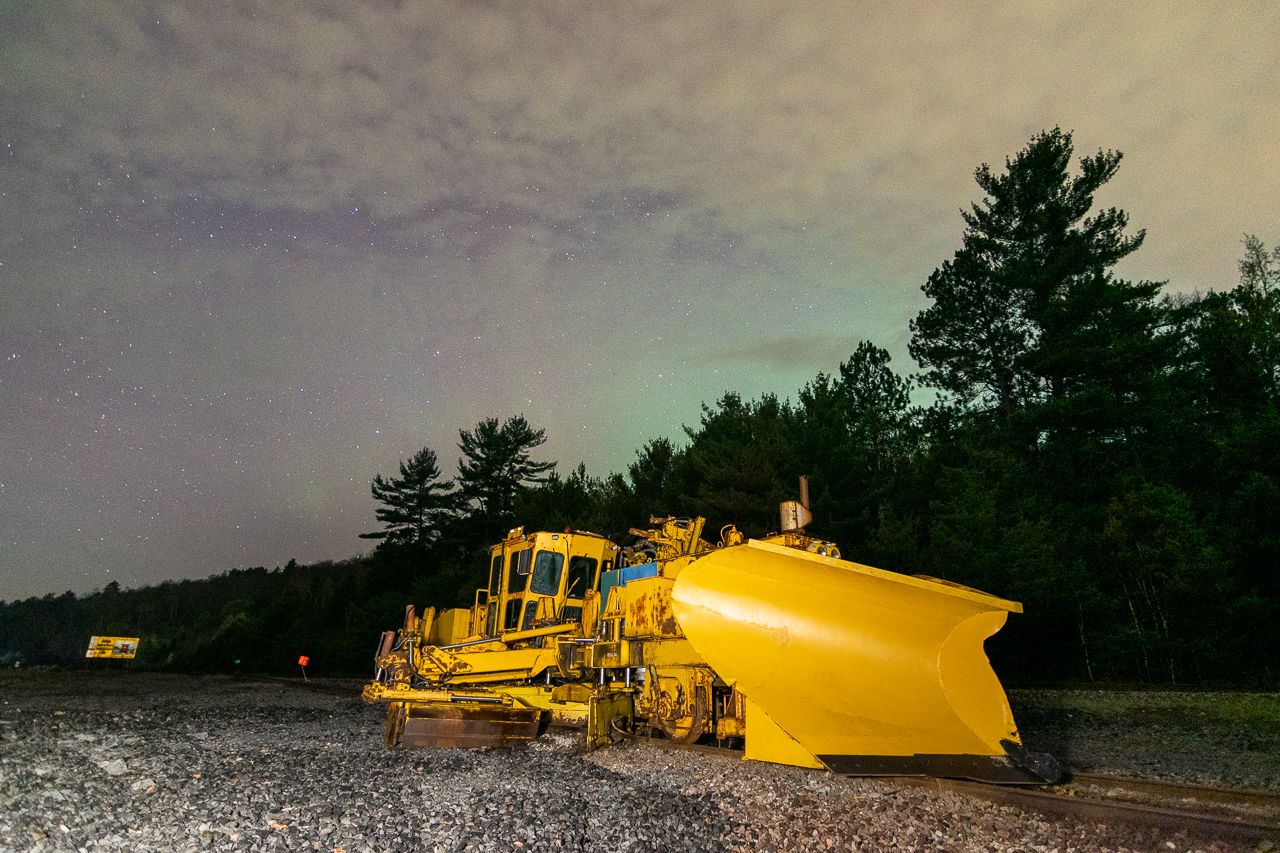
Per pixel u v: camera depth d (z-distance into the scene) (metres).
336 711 15.40
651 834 5.04
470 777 7.11
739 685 6.40
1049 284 26.92
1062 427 25.42
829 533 20.98
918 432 28.59
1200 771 6.99
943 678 5.40
